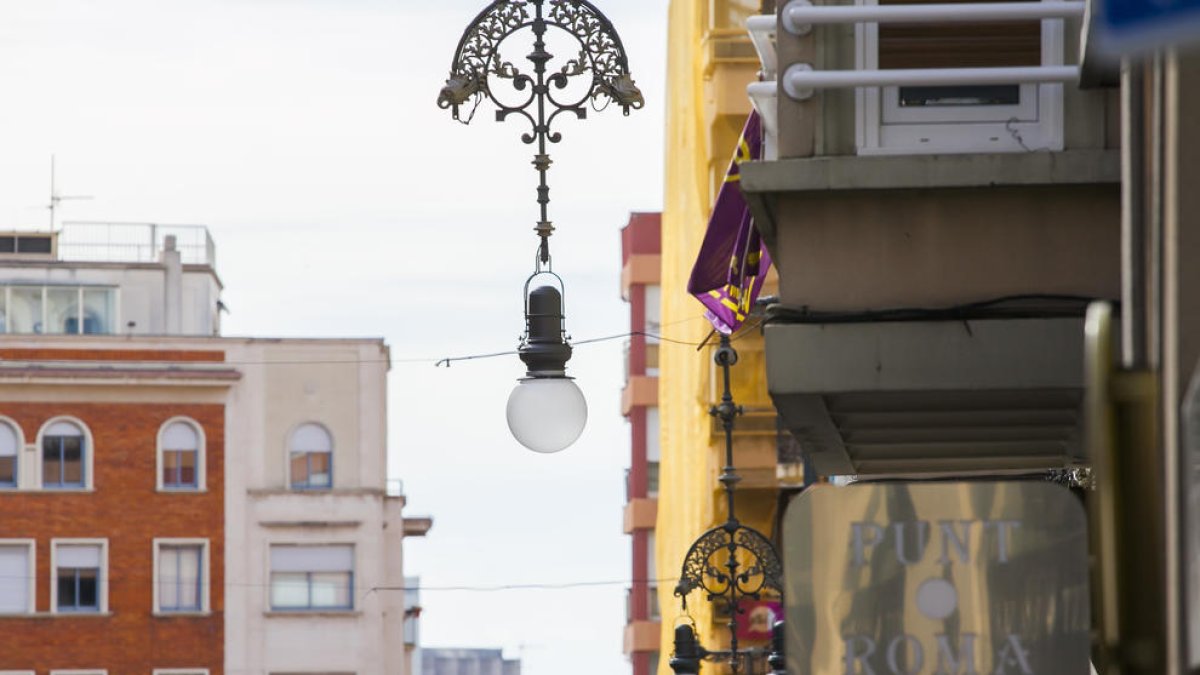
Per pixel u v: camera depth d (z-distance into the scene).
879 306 21.89
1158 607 11.29
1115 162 21.56
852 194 22.00
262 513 136.38
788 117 22.22
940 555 16.55
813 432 24.91
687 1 76.12
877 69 22.31
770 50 24.28
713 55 70.94
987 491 16.56
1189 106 13.48
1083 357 21.58
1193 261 13.38
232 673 134.75
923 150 22.12
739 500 74.44
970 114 22.11
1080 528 16.48
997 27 22.23
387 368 141.38
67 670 132.50
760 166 21.83
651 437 125.00
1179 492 12.02
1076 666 16.45
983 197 21.86
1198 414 11.57
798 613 16.62
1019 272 21.78
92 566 133.75
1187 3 8.88
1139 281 14.86
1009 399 22.70
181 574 135.12
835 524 16.66
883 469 28.59
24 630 132.12
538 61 27.47
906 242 21.91
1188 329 13.33
